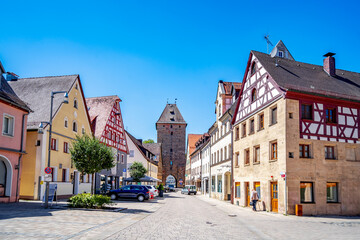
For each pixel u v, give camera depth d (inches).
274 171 813.2
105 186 1401.3
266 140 868.6
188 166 3326.8
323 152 789.2
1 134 765.3
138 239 366.9
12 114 808.3
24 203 787.4
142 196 1167.0
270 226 540.7
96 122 1512.1
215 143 1619.1
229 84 1504.7
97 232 400.5
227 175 1389.0
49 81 1174.3
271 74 852.6
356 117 840.9
